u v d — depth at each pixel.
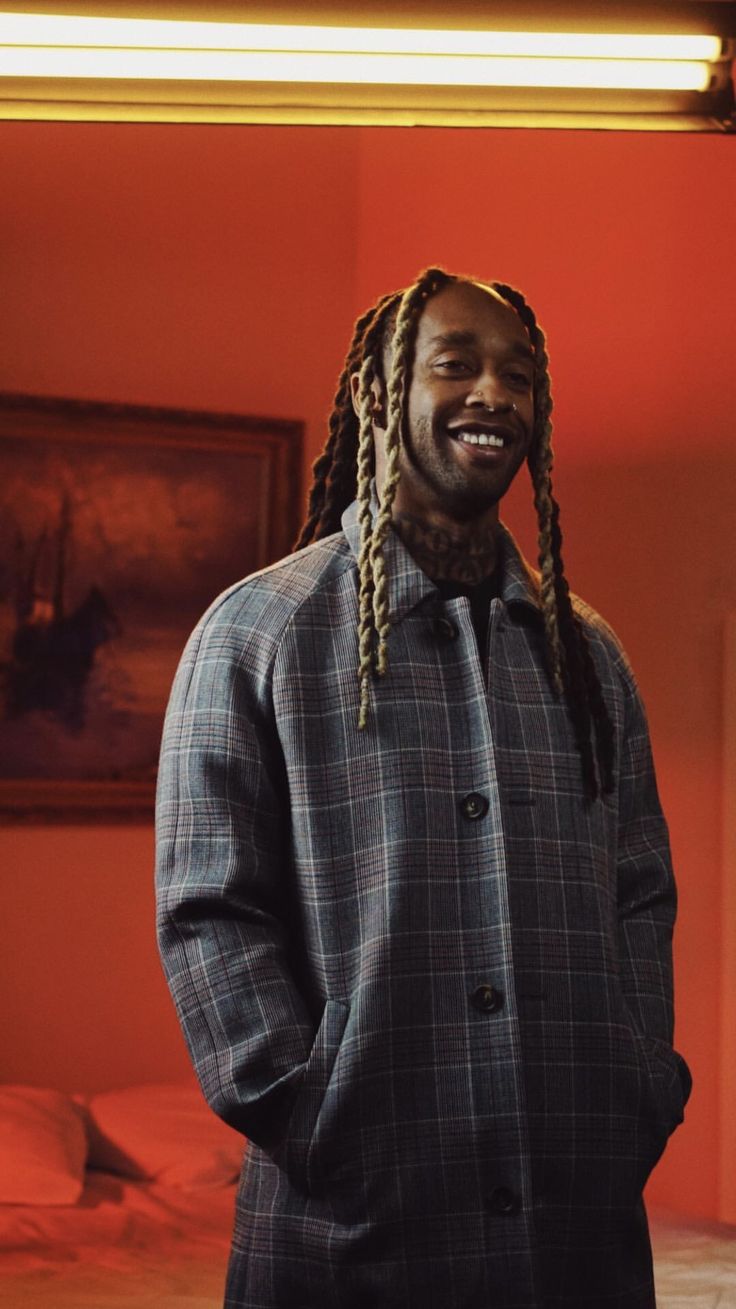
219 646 1.48
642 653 3.48
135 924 4.19
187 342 4.38
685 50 1.71
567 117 1.74
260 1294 1.37
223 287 4.43
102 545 4.20
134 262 4.34
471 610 1.54
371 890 1.39
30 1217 3.11
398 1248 1.32
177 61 1.69
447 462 1.48
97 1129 3.61
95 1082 4.12
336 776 1.42
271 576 1.53
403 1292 1.32
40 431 4.16
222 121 1.71
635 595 3.51
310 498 1.76
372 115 1.72
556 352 3.82
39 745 4.12
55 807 4.12
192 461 4.30
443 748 1.44
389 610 1.47
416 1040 1.35
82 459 4.19
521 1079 1.35
